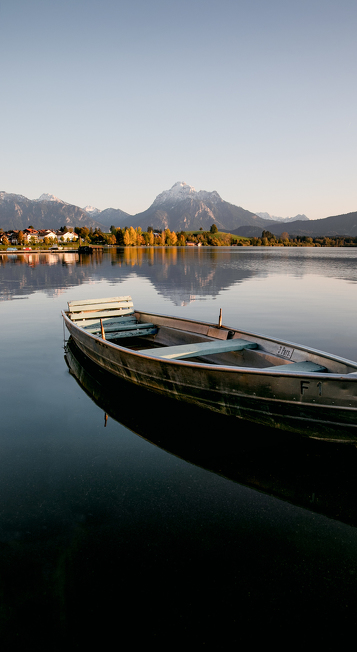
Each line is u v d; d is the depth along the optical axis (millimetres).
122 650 2273
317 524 3314
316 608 2535
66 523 3328
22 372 7633
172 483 3916
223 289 21188
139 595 2639
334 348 9117
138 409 5875
